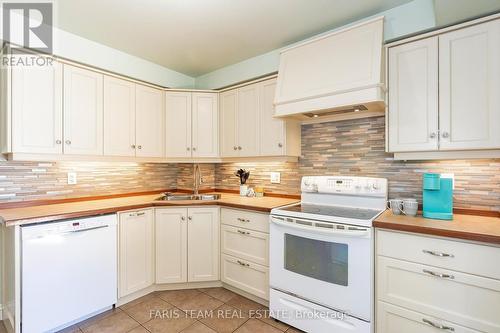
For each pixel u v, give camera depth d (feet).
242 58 9.32
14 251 5.75
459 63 5.51
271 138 8.43
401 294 5.31
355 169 7.82
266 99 8.53
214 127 9.89
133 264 7.77
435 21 5.68
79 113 7.45
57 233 6.24
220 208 8.55
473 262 4.63
